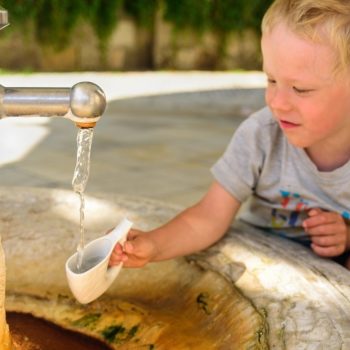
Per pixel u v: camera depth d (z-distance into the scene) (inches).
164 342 37.8
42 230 46.7
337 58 35.3
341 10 35.0
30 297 43.9
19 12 300.8
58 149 149.3
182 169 132.4
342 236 43.1
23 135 165.5
